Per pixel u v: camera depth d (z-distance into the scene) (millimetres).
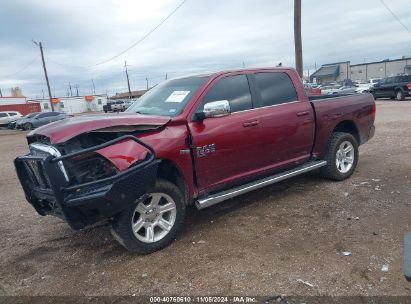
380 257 3771
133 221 4086
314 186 6160
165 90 5184
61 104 75188
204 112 4418
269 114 5191
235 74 5074
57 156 3691
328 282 3402
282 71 5641
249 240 4352
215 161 4637
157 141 4152
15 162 4277
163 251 4242
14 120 37906
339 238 4242
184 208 4453
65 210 3645
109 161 3754
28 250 4582
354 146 6449
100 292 3541
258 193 6004
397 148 9008
